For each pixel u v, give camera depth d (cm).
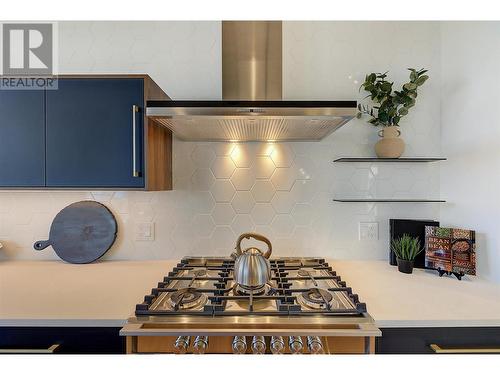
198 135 144
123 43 158
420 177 160
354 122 160
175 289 110
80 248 154
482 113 130
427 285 121
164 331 84
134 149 123
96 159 126
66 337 94
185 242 160
